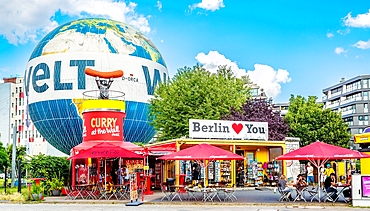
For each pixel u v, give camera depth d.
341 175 40.53
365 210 18.70
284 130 50.25
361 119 91.44
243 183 34.50
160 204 21.91
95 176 30.23
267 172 35.28
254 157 35.50
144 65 70.19
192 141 30.78
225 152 23.19
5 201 23.91
